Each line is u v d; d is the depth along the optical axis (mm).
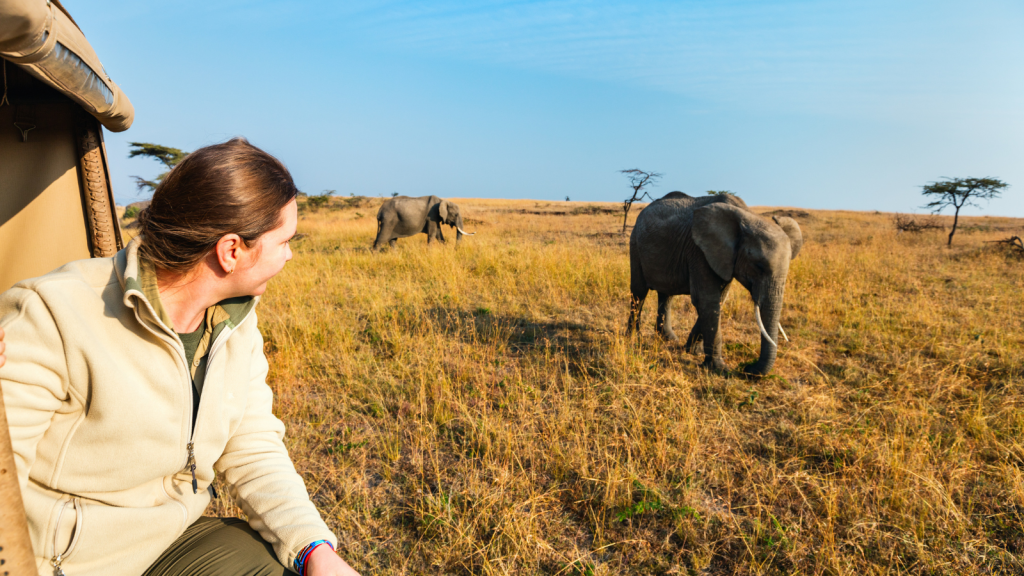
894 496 3242
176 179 1061
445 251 12898
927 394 4953
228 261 1103
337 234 19203
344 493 3295
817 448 3939
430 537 2932
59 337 978
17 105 2637
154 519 1165
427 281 9867
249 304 1269
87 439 1050
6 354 929
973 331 6699
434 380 4879
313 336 5977
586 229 21438
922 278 10469
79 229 2838
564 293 8750
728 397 4820
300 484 1415
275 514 1311
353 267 11242
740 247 5281
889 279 10297
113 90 2330
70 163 2762
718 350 5527
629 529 3049
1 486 766
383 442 3873
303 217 28047
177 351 1106
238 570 1207
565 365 5473
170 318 1152
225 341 1231
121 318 1062
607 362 5457
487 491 3281
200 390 1232
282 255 1183
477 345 5977
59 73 1756
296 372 5066
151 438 1098
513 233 20047
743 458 3752
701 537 2998
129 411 1054
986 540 2996
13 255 2732
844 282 9773
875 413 4562
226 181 1045
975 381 5266
